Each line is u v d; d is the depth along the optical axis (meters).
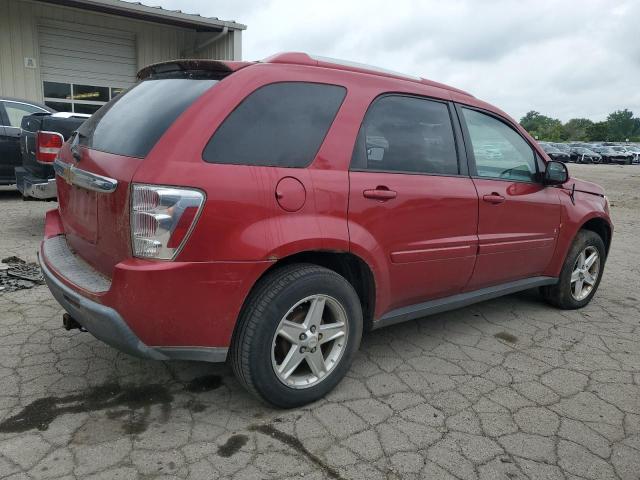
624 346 3.83
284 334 2.63
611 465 2.43
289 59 2.79
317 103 2.78
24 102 8.49
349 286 2.84
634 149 46.28
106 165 2.52
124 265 2.29
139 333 2.34
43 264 2.93
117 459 2.31
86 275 2.65
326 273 2.72
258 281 2.59
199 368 3.19
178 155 2.32
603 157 42.88
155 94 2.78
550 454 2.49
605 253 4.86
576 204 4.40
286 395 2.69
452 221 3.32
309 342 2.73
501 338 3.89
